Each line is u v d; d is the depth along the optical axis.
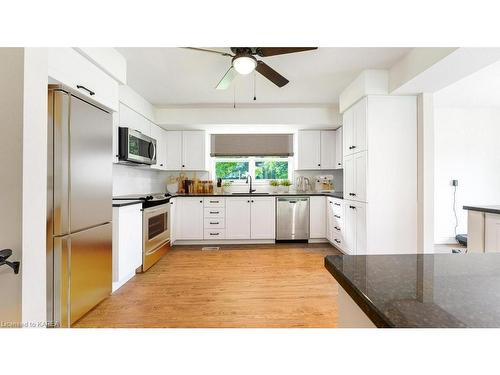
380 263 0.69
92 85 2.02
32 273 1.05
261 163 4.99
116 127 2.81
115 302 2.14
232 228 4.20
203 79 3.06
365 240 2.89
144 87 3.27
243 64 2.05
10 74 1.00
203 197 4.18
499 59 2.03
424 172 2.78
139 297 2.23
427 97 2.77
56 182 1.63
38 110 1.07
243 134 4.77
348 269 0.65
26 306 1.03
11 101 0.99
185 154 4.54
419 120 2.83
